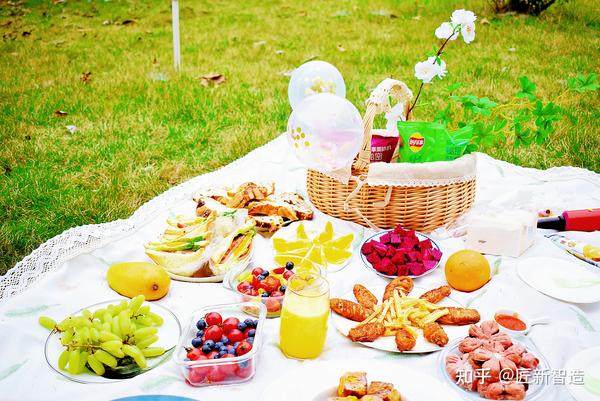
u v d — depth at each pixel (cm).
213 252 228
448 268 218
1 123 432
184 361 166
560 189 317
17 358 183
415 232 248
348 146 235
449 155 258
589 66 572
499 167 346
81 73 556
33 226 306
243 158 353
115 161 382
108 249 244
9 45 637
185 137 422
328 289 179
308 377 164
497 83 530
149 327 182
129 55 621
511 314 196
